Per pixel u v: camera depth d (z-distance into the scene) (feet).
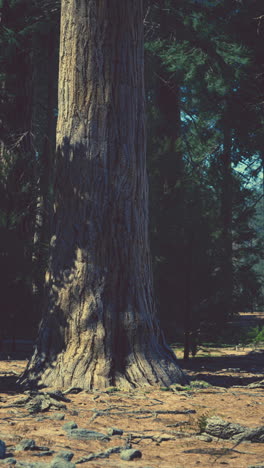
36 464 12.33
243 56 51.70
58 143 27.32
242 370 33.86
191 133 75.10
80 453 13.98
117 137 26.61
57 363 24.90
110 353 24.80
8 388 25.26
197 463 13.17
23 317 41.68
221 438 15.88
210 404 20.95
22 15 49.67
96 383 24.06
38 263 43.34
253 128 62.44
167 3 52.90
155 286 40.19
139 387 24.23
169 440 15.70
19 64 51.96
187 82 56.18
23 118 52.44
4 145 50.52
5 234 40.81
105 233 25.93
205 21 52.06
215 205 44.09
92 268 25.61
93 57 26.71
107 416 18.66
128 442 15.23
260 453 14.33
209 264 39.73
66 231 26.35
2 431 16.06
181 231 40.09
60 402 20.04
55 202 27.14
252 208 72.90
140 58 28.04
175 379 25.29
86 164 26.40
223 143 70.59
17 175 43.16
